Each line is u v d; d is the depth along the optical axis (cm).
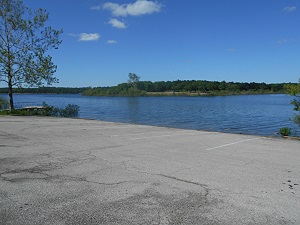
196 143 947
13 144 810
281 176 550
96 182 488
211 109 4278
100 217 356
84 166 589
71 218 350
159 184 486
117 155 704
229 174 555
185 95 12581
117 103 6391
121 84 12912
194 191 456
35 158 647
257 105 5338
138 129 1377
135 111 3919
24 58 2203
